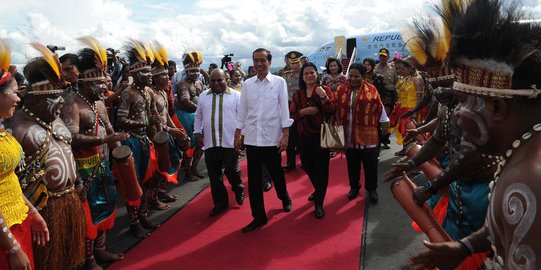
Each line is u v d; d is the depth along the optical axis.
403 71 6.57
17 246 2.04
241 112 4.13
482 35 0.98
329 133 4.12
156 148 4.16
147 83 4.05
